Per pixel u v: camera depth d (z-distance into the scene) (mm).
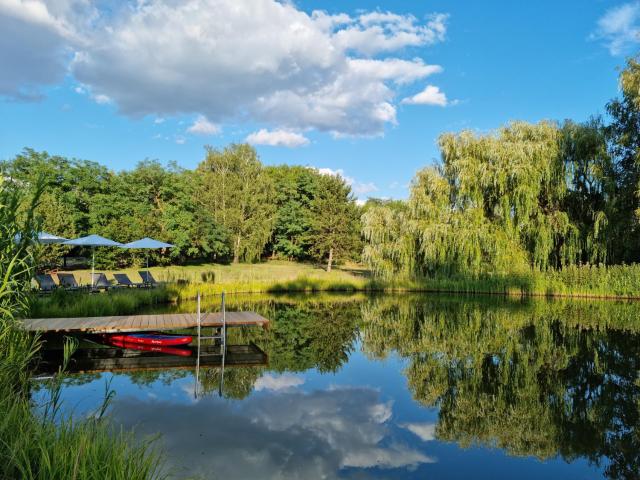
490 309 18688
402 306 19781
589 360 10172
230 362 9688
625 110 22266
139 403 6789
